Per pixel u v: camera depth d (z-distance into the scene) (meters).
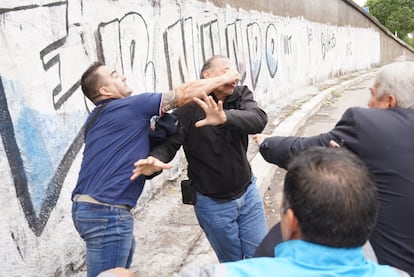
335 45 19.12
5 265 2.67
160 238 3.90
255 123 2.53
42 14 3.13
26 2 2.96
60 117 3.31
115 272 1.55
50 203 3.13
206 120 2.33
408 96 1.96
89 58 3.73
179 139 2.48
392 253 1.89
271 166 5.98
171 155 2.45
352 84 17.38
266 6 10.98
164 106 2.24
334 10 18.77
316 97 12.72
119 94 2.38
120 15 4.32
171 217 4.34
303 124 9.68
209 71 2.61
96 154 2.25
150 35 5.00
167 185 5.25
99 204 2.21
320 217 1.28
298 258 1.30
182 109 2.62
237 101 2.74
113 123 2.23
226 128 2.46
